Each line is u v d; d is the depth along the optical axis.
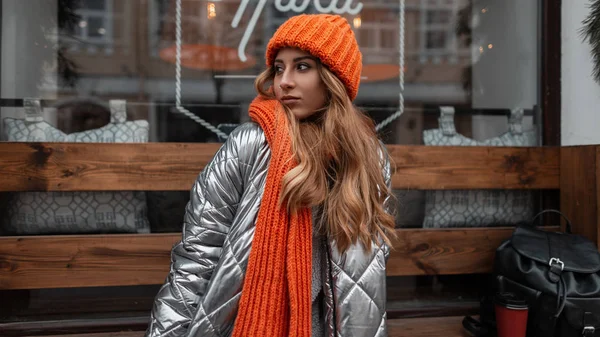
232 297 0.89
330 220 0.96
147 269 1.77
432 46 2.38
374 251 0.99
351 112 1.00
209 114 2.20
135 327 1.78
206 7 2.19
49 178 1.70
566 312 1.49
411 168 1.95
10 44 2.05
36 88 2.07
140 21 2.15
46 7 2.08
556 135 2.23
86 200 1.88
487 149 2.01
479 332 1.73
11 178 1.68
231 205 0.97
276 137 0.94
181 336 0.90
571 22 2.16
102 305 1.90
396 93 2.35
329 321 0.96
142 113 2.15
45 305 1.88
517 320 1.51
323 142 0.98
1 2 2.04
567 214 2.00
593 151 1.84
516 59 2.38
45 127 1.97
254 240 0.90
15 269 1.68
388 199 1.09
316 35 0.96
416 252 1.95
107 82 2.13
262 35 2.23
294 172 0.89
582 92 2.10
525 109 2.34
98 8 2.12
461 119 2.41
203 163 1.80
